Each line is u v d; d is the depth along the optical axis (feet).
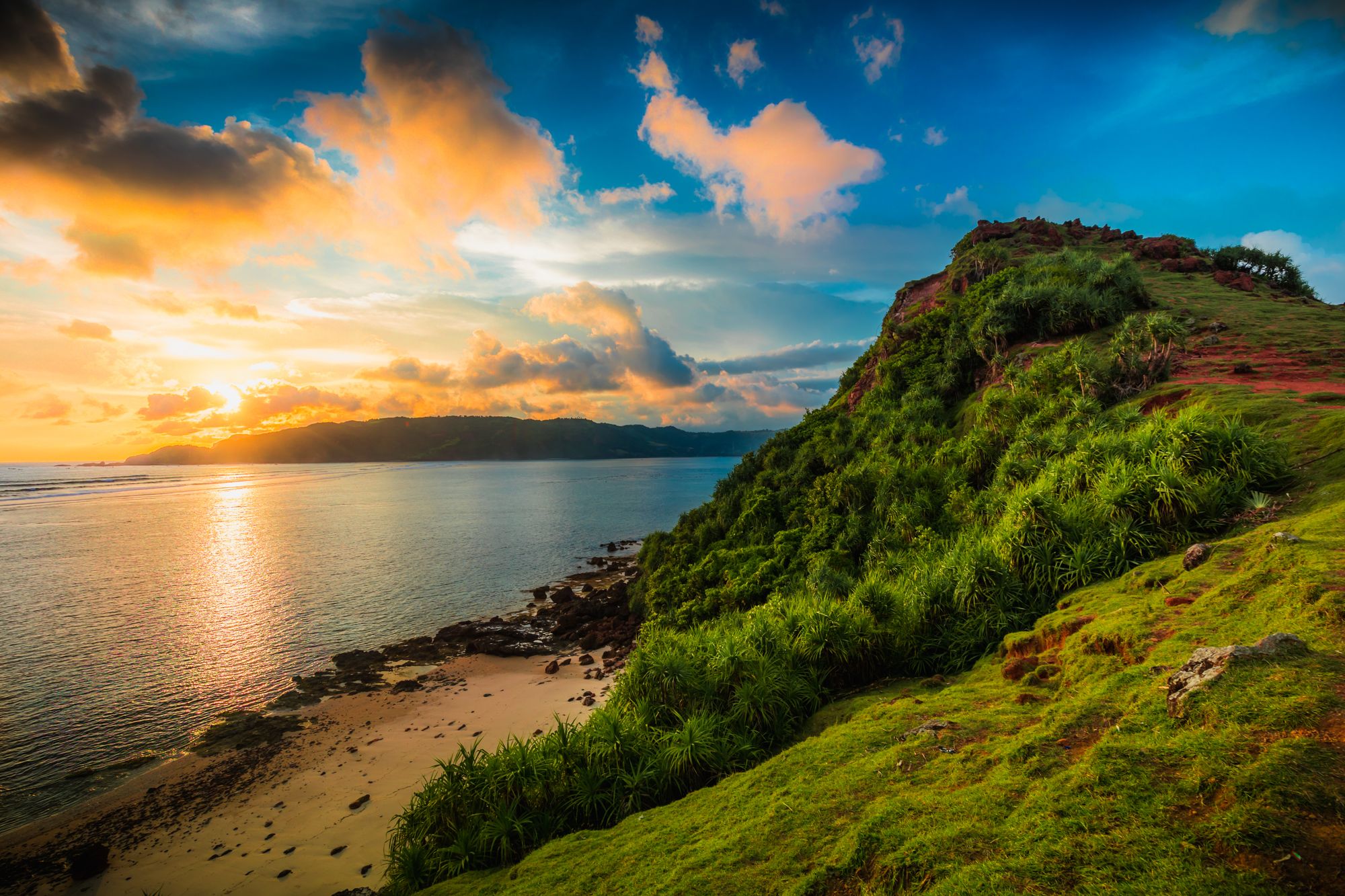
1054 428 71.67
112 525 302.86
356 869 50.60
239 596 156.35
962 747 24.59
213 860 53.06
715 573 103.04
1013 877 14.16
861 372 189.67
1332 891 10.66
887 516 83.25
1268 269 156.04
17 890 50.34
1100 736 19.85
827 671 43.21
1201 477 43.88
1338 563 24.66
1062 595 42.47
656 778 35.50
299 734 78.07
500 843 35.12
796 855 20.16
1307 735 14.33
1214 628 25.45
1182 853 12.91
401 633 125.90
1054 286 120.16
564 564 201.98
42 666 105.81
